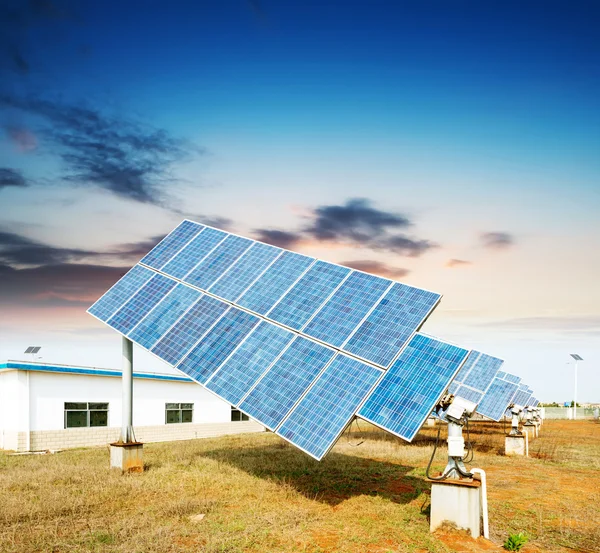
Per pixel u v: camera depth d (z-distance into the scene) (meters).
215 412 33.00
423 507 12.21
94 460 18.72
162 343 14.68
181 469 16.33
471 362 27.59
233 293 15.46
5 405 24.06
